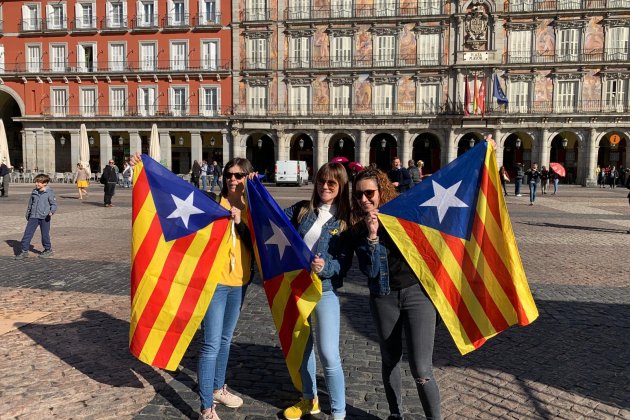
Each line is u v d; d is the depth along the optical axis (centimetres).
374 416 485
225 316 498
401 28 4906
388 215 443
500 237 464
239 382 559
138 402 509
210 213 496
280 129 5116
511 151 5253
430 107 4922
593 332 731
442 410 498
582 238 1593
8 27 5456
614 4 4656
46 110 5444
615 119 4681
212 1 5175
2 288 945
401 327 446
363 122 4994
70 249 1359
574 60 4741
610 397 529
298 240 451
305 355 481
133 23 5269
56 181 5025
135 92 5331
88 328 724
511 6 4766
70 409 491
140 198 508
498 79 4834
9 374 568
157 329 491
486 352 652
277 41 5097
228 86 5212
